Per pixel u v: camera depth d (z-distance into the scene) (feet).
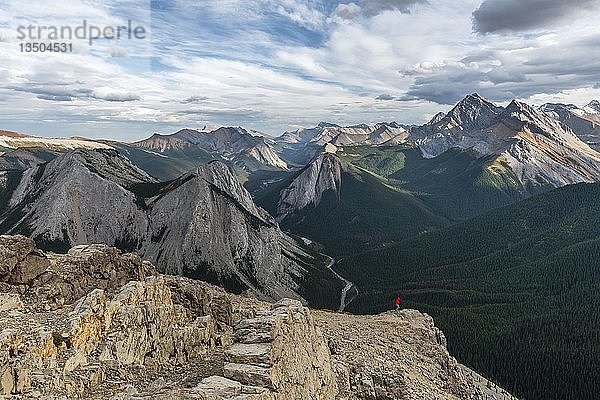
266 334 110.73
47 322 105.19
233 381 96.89
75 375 93.09
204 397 88.28
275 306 135.74
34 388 84.48
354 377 174.40
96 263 163.32
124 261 175.22
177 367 118.93
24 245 141.69
